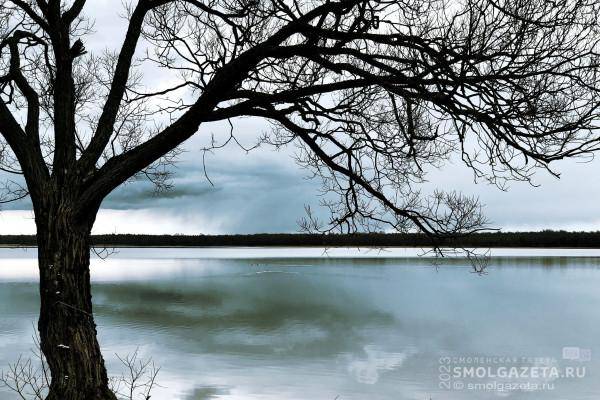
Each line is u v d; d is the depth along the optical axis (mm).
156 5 6016
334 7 5125
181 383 10648
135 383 10539
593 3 4949
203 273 36250
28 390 9742
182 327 16328
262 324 16969
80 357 5160
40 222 5328
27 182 5473
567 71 4918
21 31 6367
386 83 4914
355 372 11633
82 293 5355
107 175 5426
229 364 12055
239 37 6660
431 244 6199
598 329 16797
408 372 11820
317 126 6602
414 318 18359
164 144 5484
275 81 6785
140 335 15102
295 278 32188
